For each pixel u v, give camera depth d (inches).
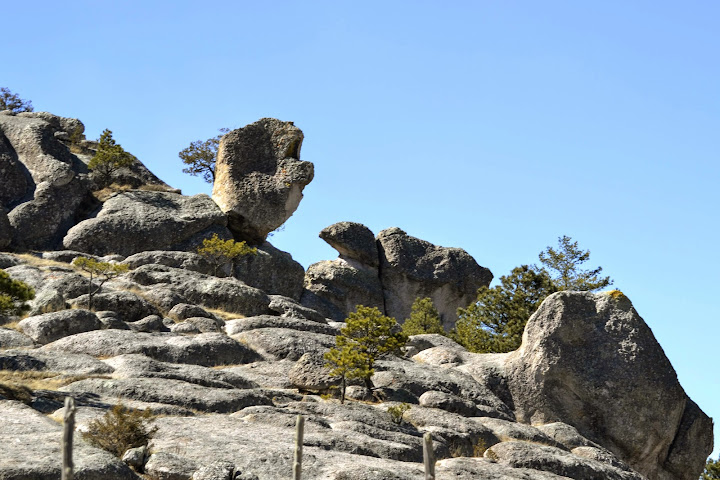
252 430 1317.7
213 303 2326.5
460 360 2165.4
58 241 2765.7
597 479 1588.3
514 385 2071.9
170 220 2866.6
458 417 1710.1
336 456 1253.1
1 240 2613.2
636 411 2039.9
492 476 1373.0
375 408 1678.2
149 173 3307.1
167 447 1157.1
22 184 2861.7
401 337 1875.0
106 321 1916.8
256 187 3065.9
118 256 2652.6
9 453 999.6
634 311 2123.5
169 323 2073.1
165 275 2386.8
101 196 2992.1
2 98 3816.4
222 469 1045.2
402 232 3380.9
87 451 1040.8
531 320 2124.8
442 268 3307.1
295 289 2994.6
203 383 1600.6
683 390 2082.9
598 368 2064.5
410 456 1385.3
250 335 2004.2
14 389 1332.4
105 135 3097.9
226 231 2982.3
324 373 1771.7
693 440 2080.5
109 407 1348.4
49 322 1820.9
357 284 3149.6
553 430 1876.2
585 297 2128.4
